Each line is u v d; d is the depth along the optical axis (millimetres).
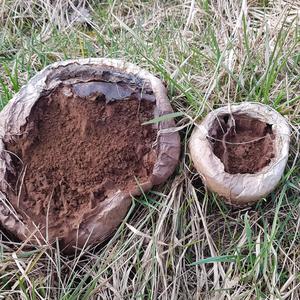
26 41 396
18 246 280
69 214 278
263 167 274
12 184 282
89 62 307
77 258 274
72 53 377
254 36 360
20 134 289
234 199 269
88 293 262
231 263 272
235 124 288
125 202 277
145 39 379
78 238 274
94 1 430
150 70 338
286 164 295
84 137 289
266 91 311
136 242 276
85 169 285
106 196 281
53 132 292
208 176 268
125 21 410
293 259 275
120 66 304
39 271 274
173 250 277
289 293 263
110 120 291
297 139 301
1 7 419
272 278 265
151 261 271
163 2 417
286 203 291
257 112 285
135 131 290
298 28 362
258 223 289
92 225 274
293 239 281
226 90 322
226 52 343
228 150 281
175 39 371
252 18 391
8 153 286
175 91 322
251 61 337
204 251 283
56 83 297
